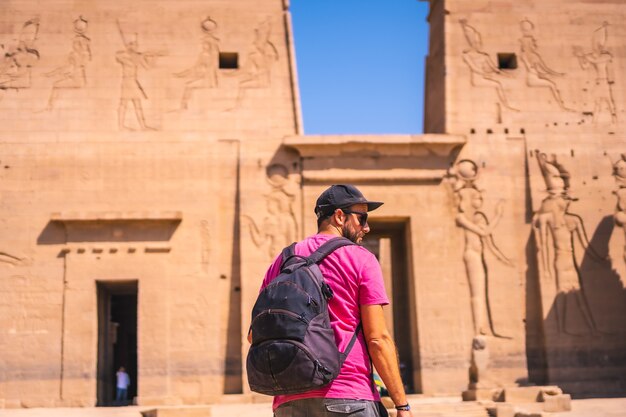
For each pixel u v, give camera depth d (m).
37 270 23.89
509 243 24.94
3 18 25.50
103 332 25.30
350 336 3.94
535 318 24.73
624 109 26.28
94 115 24.97
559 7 26.78
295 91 25.45
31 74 25.16
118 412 20.05
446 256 24.62
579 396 23.97
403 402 3.89
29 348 23.42
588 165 25.67
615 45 26.73
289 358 3.64
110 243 24.14
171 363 23.53
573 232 25.17
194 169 24.73
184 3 25.92
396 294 26.64
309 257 4.05
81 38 25.50
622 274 25.06
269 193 24.64
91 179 24.45
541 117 25.91
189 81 25.38
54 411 20.69
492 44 26.30
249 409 19.70
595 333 24.53
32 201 24.25
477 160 25.34
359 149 24.89
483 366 20.84
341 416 3.77
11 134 24.67
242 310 23.78
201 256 24.23
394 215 24.70
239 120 25.19
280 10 26.03
